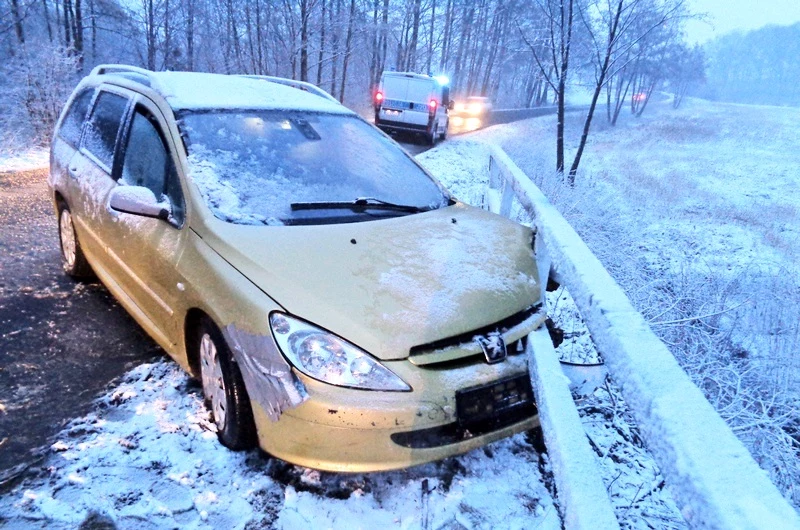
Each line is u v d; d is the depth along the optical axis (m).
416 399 2.15
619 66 10.39
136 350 3.47
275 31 22.73
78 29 25.73
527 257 2.97
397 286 2.44
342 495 2.36
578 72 10.58
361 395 2.10
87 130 4.16
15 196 7.31
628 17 9.59
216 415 2.63
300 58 22.67
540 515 2.35
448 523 2.27
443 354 2.26
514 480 2.55
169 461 2.49
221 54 27.66
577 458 1.84
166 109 3.23
